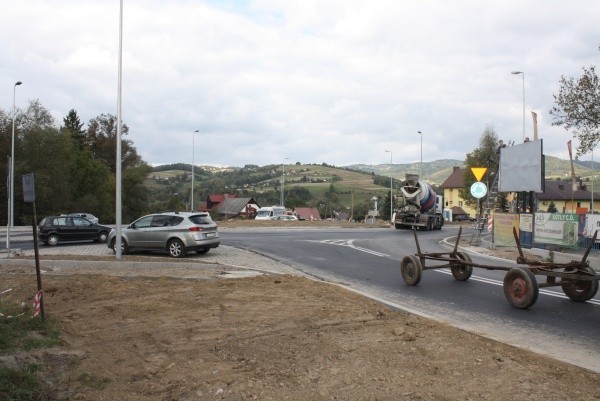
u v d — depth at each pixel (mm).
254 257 18688
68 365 6145
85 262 15406
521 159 23219
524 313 9703
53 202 56219
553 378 5594
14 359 6211
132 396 5230
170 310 8867
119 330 7668
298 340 6957
